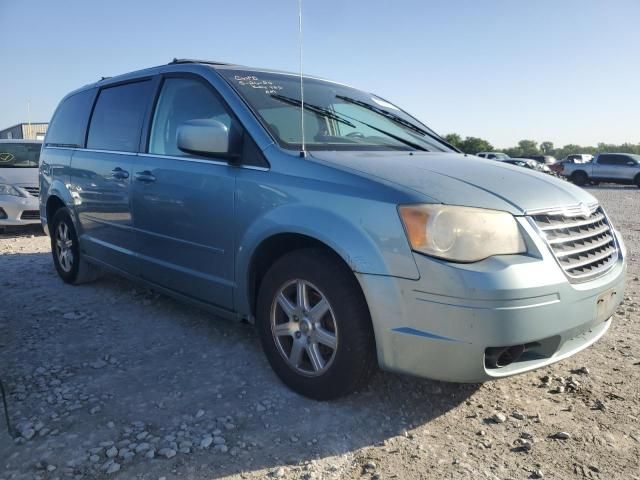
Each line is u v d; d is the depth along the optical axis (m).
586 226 3.06
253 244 3.24
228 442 2.71
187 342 3.97
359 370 2.89
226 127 3.47
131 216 4.31
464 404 3.14
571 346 2.96
